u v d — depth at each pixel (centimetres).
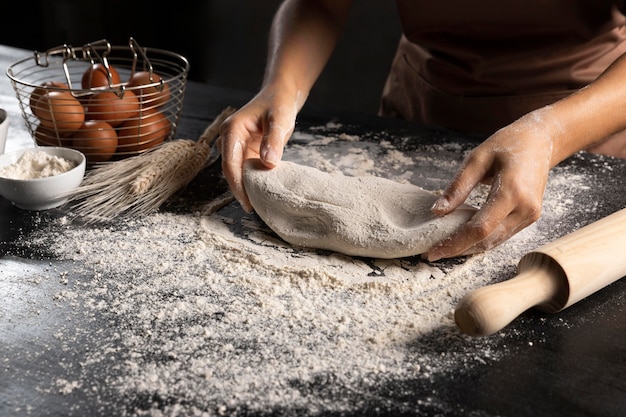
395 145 133
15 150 123
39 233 105
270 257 99
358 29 256
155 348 81
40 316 87
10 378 77
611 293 92
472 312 79
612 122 109
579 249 87
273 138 110
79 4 277
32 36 283
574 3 128
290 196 102
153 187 113
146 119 125
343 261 99
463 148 131
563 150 105
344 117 144
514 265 97
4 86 157
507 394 75
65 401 74
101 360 79
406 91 159
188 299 90
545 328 85
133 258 99
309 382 76
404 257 99
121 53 283
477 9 134
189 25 276
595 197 114
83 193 115
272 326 85
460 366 79
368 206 100
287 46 132
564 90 139
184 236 105
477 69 141
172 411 72
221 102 151
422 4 139
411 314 88
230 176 108
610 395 75
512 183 93
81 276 95
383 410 73
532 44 137
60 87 124
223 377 77
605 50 136
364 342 83
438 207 95
